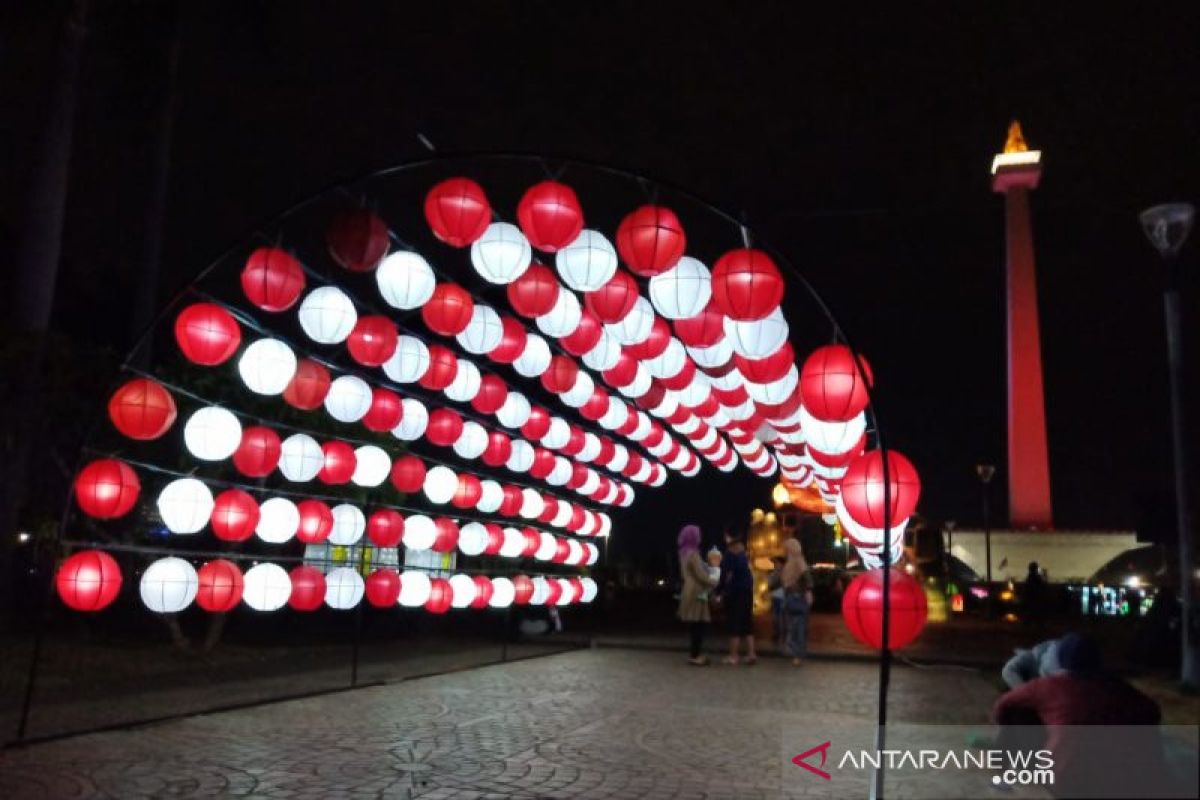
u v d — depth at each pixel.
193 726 8.05
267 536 8.36
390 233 7.18
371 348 7.93
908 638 5.59
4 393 11.23
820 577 27.45
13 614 17.16
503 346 8.98
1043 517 45.47
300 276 7.07
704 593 13.48
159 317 7.45
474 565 14.33
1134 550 37.78
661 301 6.86
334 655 13.62
